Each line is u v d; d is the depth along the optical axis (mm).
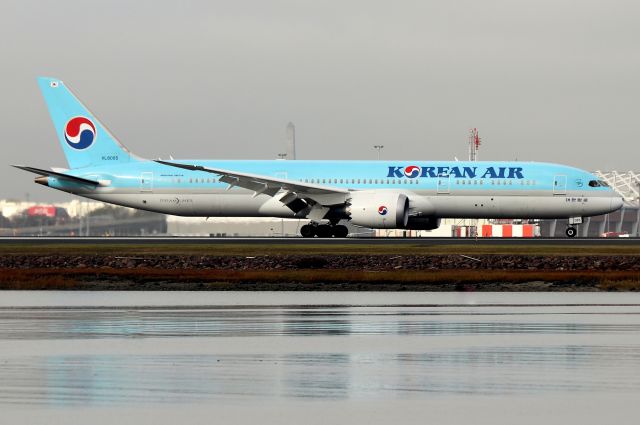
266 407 66688
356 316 110938
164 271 159875
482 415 64750
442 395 70188
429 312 115625
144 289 143250
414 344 90625
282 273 156375
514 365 80375
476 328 101062
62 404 67062
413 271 164250
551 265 176375
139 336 94750
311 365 80438
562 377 75750
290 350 87250
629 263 176000
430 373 77312
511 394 70438
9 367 79062
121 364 80500
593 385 73125
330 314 113188
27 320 106250
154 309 117500
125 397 69125
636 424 62312
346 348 88312
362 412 65500
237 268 175500
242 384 73375
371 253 185000
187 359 82750
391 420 63594
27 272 158625
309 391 71312
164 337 94188
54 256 182500
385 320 107438
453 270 168500
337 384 73562
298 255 179875
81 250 198500
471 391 71375
